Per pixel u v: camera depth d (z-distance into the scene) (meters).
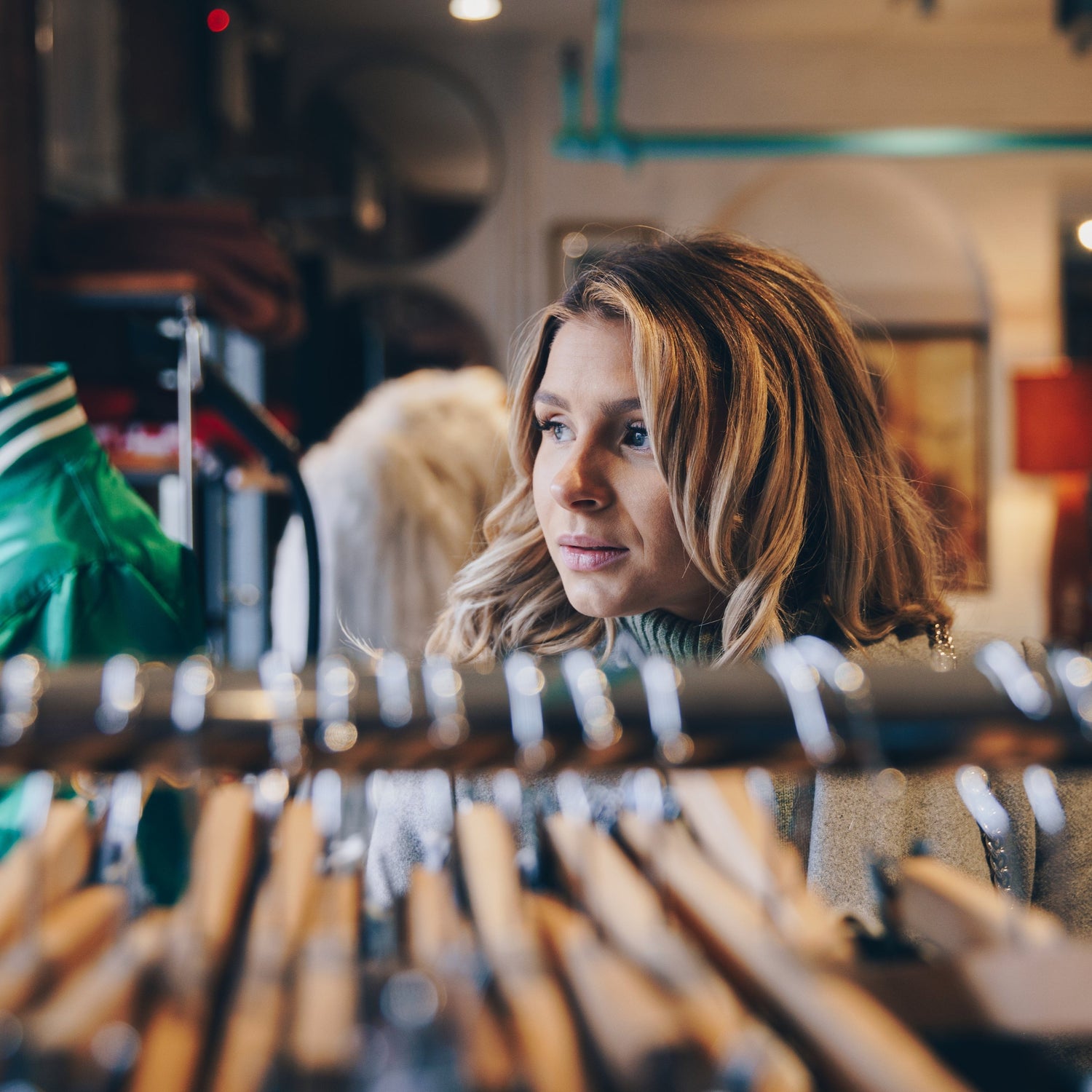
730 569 0.83
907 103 5.32
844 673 0.40
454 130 5.23
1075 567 4.77
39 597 0.93
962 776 0.68
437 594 2.10
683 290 0.82
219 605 3.09
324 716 0.39
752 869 0.41
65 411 0.98
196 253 2.35
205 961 0.35
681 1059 0.30
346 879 0.42
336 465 2.15
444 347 5.23
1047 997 0.35
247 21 4.43
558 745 0.39
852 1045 0.31
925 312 5.55
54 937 0.35
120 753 0.38
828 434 0.89
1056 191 5.46
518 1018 0.32
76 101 3.00
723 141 4.59
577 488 0.82
